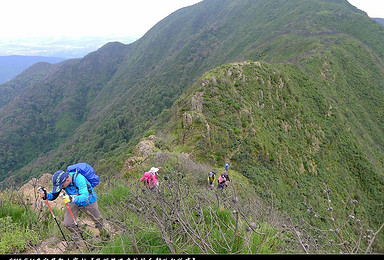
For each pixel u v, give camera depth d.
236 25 150.50
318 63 50.59
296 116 30.70
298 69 43.09
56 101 158.62
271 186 17.84
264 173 19.09
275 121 27.38
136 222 3.34
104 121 89.69
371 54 65.94
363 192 30.58
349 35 73.94
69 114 151.50
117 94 150.88
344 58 58.94
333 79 50.41
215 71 27.72
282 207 15.40
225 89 24.53
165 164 9.24
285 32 88.31
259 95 27.62
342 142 34.19
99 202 4.50
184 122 20.56
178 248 2.67
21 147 119.19
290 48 67.00
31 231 3.16
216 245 2.65
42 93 156.88
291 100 31.78
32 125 133.75
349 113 43.47
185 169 9.10
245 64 30.09
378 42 76.44
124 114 87.44
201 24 191.50
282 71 36.88
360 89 55.28
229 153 19.30
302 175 23.98
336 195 25.00
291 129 28.52
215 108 22.41
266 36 98.75
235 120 22.03
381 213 26.98
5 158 110.69
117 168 14.66
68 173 3.33
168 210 3.14
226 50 119.12
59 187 3.21
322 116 35.78
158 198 3.02
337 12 94.25
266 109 27.31
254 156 20.16
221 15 184.75
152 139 17.88
